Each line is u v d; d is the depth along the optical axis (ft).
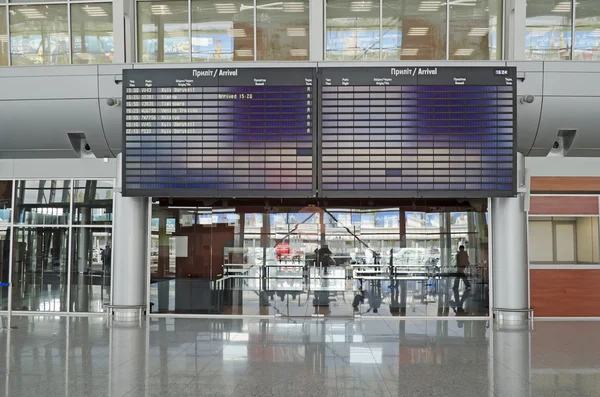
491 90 41.42
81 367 29.58
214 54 44.78
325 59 44.29
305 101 41.93
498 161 41.34
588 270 46.50
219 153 42.24
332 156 41.78
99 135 45.32
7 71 43.68
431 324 43.70
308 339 37.27
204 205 47.70
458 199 46.80
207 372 28.58
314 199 47.55
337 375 28.09
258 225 47.57
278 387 25.99
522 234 44.88
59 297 48.37
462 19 43.96
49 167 48.47
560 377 27.91
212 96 42.27
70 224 48.42
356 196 41.73
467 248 46.60
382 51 44.04
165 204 47.50
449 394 25.12
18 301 48.60
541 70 41.96
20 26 45.50
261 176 42.06
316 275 47.32
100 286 48.16
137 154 42.55
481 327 42.24
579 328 42.04
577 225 46.60
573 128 43.50
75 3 45.06
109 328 41.39
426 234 46.98
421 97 41.68
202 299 47.34
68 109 43.98
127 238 46.21
